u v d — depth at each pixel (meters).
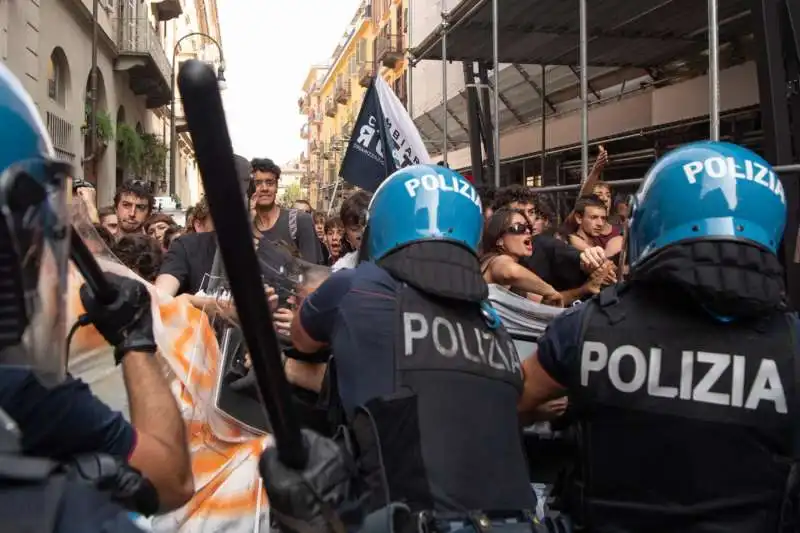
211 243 3.88
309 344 1.91
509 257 3.59
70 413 1.07
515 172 13.94
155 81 24.09
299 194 69.69
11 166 0.91
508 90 12.47
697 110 8.72
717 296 1.40
